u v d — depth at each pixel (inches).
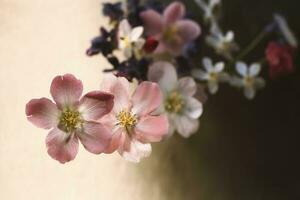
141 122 16.6
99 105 16.1
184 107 18.8
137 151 16.5
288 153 22.8
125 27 19.1
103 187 19.8
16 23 20.2
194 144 21.7
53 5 20.8
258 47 23.7
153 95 16.6
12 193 18.9
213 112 22.4
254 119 22.8
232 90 22.9
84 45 20.6
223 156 22.0
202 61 22.4
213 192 21.6
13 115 19.0
